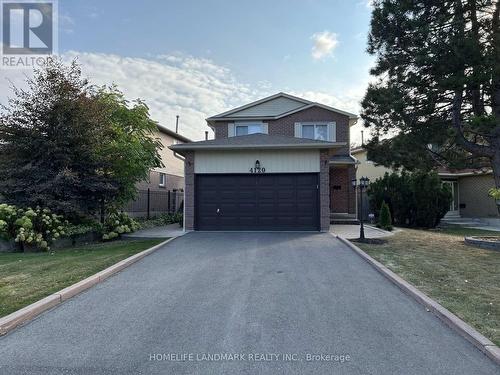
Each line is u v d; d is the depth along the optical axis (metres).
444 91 11.39
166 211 23.05
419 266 8.12
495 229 18.25
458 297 5.79
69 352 4.02
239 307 5.45
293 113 19.89
